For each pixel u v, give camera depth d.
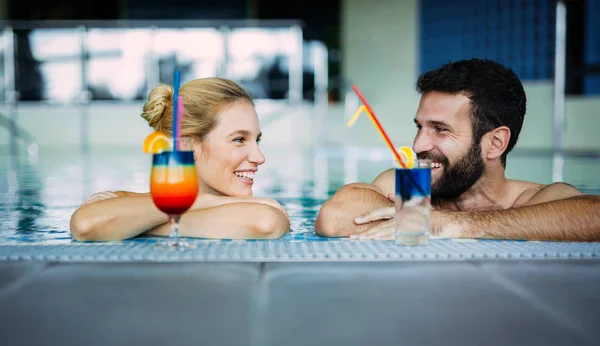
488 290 1.25
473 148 2.08
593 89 9.65
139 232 2.02
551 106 9.43
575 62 9.63
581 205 1.92
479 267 1.44
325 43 12.04
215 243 1.77
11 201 3.65
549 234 1.89
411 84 11.45
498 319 1.07
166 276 1.35
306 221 2.79
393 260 1.51
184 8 12.63
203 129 2.23
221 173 2.26
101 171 5.99
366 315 1.09
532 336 0.99
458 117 2.05
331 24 11.98
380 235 1.88
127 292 1.23
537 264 1.47
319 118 10.49
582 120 9.03
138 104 10.55
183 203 1.64
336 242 1.80
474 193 2.20
